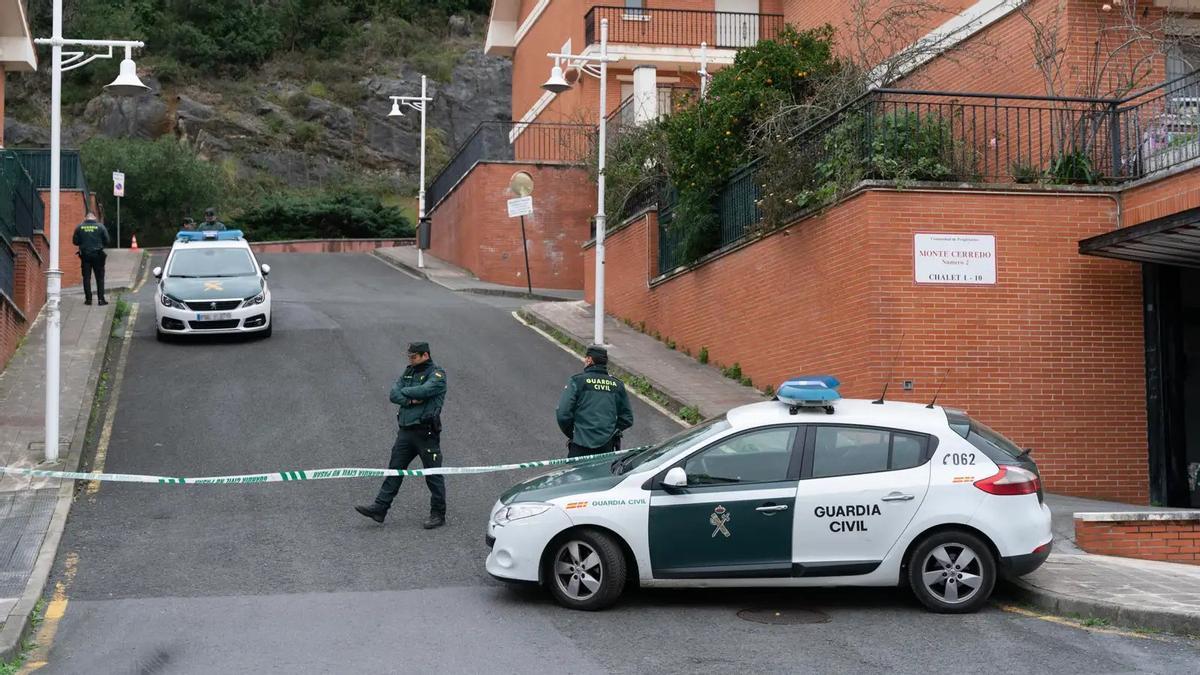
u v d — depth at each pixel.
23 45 27.12
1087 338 13.51
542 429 15.12
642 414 16.17
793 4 26.33
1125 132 14.07
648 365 18.75
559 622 8.10
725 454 8.57
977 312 13.42
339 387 17.06
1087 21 15.88
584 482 8.70
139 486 12.38
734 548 8.38
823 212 14.68
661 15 31.56
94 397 16.03
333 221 52.28
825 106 17.23
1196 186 12.62
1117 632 7.79
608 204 24.42
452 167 37.00
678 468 8.41
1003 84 17.28
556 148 33.91
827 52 19.67
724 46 31.41
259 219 51.25
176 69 62.59
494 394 17.03
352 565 9.73
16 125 58.34
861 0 19.55
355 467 13.18
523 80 39.31
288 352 19.45
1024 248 13.54
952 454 8.45
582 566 8.45
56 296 12.90
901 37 19.67
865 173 13.88
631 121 26.94
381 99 64.50
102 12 63.56
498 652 7.34
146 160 48.84
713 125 18.66
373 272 35.50
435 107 65.25
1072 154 14.04
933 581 8.33
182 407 15.77
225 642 7.57
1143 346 13.56
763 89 18.53
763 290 16.69
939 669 6.96
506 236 32.44
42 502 11.41
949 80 18.58
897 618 8.21
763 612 8.43
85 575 9.37
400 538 10.60
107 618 8.16
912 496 8.32
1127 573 9.09
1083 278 13.57
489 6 75.62
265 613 8.30
